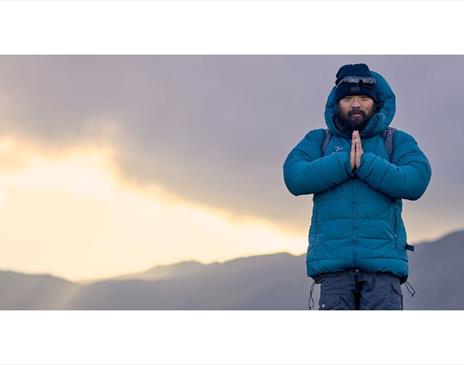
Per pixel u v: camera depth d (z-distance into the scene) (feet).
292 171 18.21
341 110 18.47
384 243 17.63
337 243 17.65
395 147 18.54
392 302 17.54
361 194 17.81
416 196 17.89
